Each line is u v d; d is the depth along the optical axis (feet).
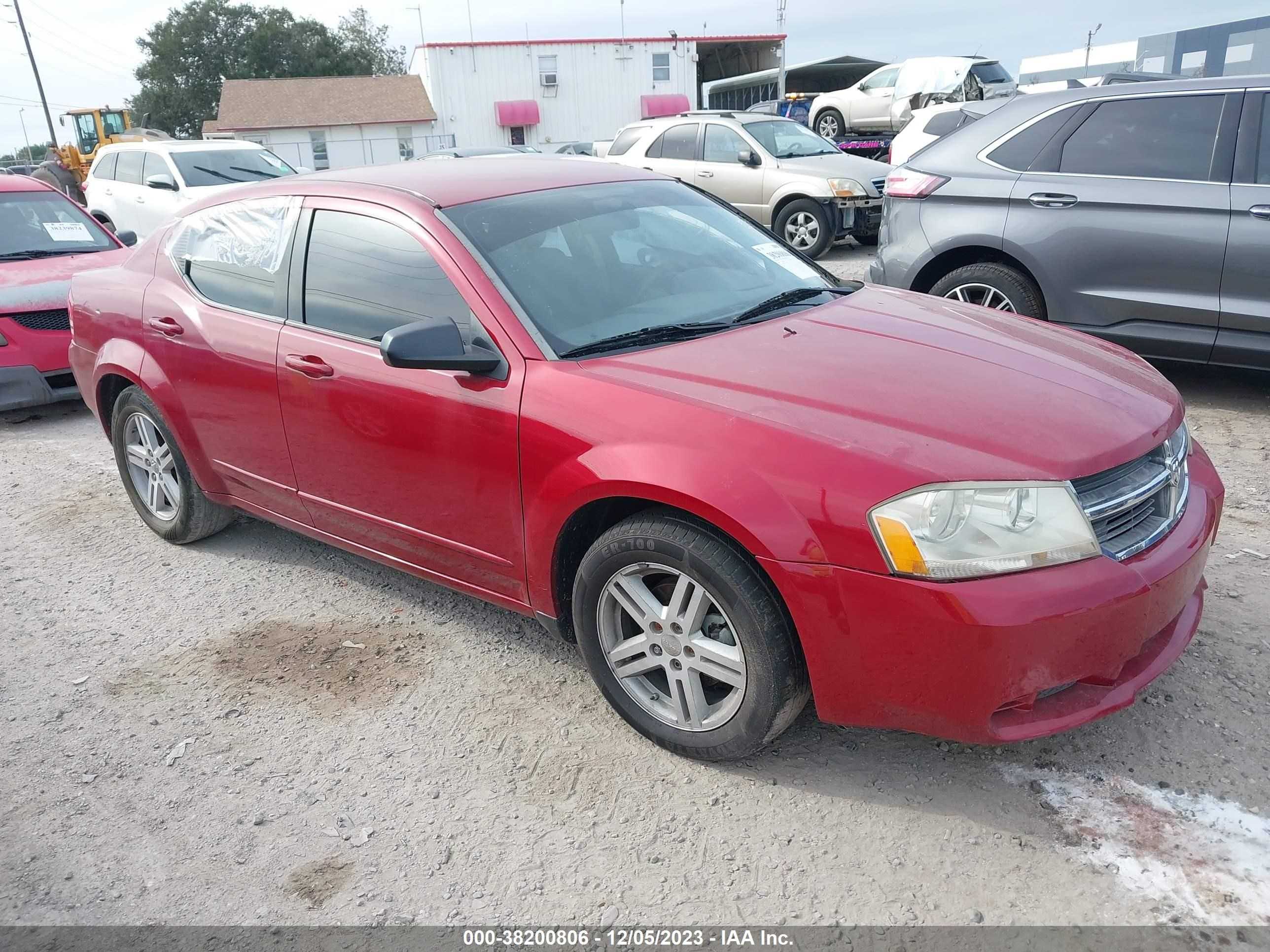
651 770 9.10
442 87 128.77
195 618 12.57
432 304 10.21
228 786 9.23
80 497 17.42
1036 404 8.42
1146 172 16.98
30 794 9.29
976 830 8.05
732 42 132.26
